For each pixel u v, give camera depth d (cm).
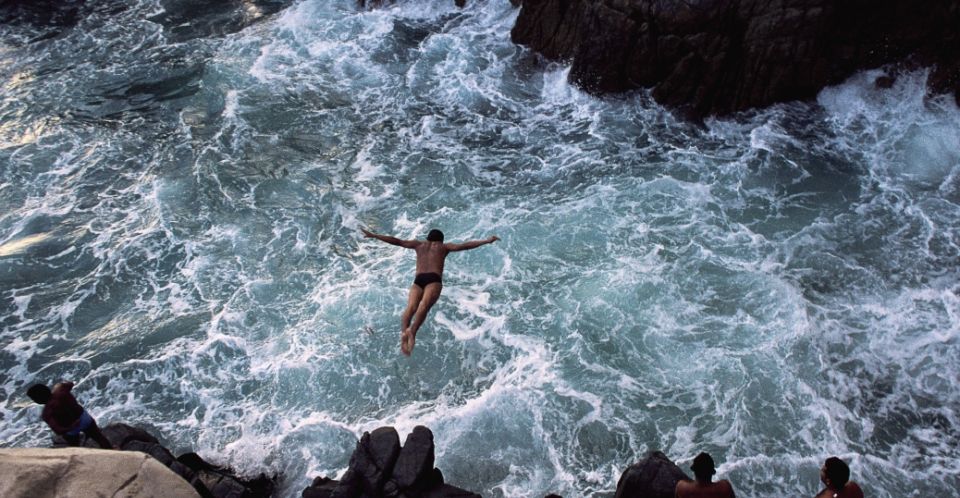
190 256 1583
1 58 2277
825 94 1952
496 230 1617
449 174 1792
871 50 1938
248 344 1394
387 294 1475
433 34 2339
